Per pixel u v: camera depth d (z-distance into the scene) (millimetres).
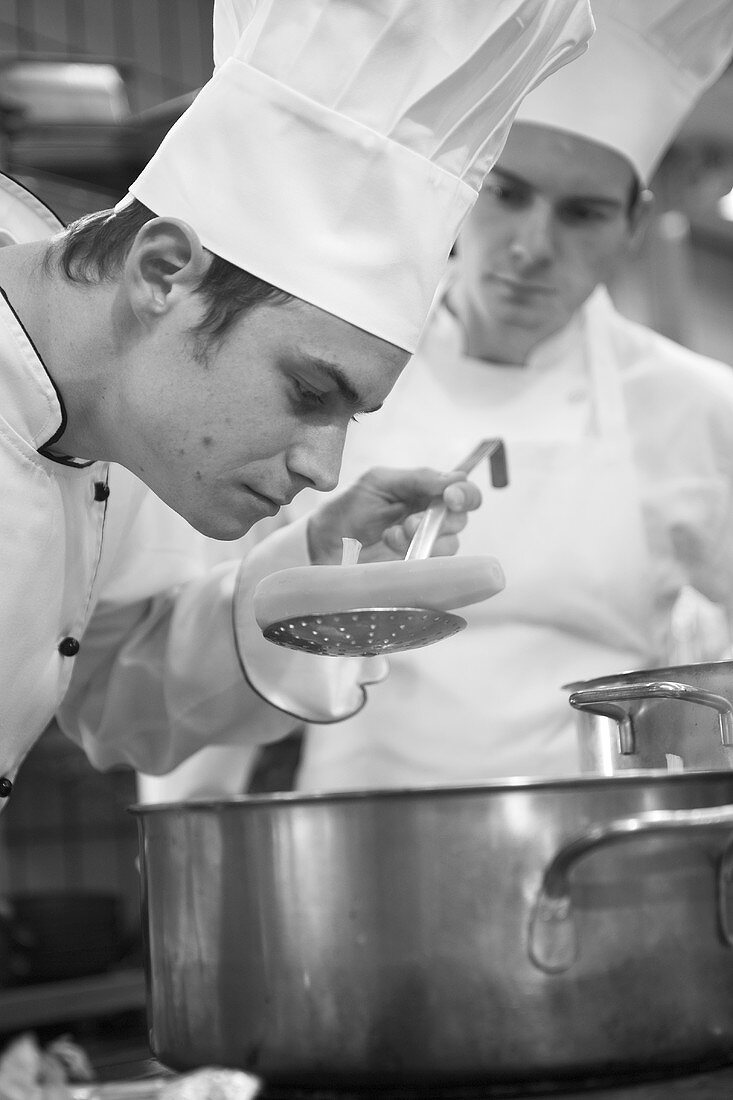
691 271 4465
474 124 1052
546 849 813
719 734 1011
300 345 991
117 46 3094
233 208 1002
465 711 1805
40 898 2258
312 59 1010
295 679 1354
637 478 1949
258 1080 840
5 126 2178
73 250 1098
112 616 1428
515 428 1938
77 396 1092
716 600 2033
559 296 1824
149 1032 942
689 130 3807
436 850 816
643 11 1698
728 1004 866
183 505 1067
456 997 812
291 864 837
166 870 902
